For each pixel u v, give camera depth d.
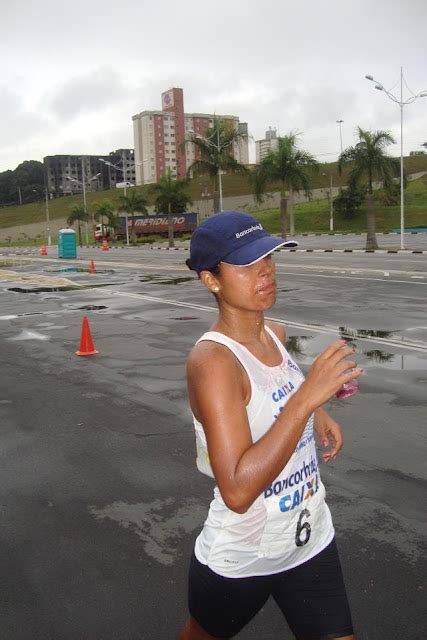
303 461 1.92
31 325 13.42
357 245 42.88
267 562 1.89
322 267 25.06
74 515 4.32
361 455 5.19
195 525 4.12
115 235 84.75
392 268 23.53
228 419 1.64
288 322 12.12
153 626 3.08
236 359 1.76
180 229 78.81
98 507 4.43
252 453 1.59
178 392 7.44
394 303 14.34
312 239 56.69
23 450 5.64
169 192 57.78
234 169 44.00
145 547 3.85
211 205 108.31
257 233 1.83
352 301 14.91
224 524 1.87
